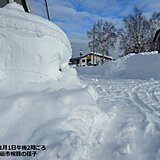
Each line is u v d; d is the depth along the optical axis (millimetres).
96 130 4223
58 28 5402
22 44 4727
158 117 5121
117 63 23078
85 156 3471
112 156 3611
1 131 3631
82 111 4230
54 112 4023
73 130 3822
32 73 4789
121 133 4195
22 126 3736
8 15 4785
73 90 4750
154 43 39812
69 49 5684
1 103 4000
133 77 18891
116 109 5473
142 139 4047
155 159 3484
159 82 12094
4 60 4688
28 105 4066
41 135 3602
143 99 7039
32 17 4980
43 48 4887
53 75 5109
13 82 4582
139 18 55281
